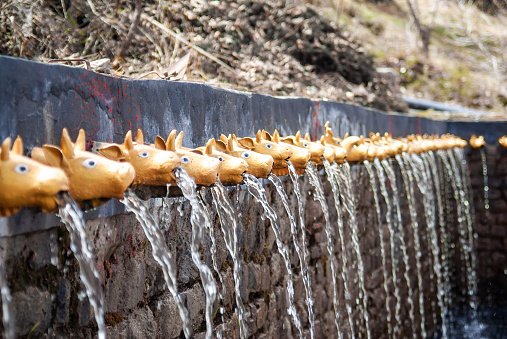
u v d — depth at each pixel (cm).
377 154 739
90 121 344
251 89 915
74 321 337
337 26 1335
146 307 396
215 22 1008
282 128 605
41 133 309
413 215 945
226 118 502
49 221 314
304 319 642
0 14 650
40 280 313
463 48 2616
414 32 2486
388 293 909
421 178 1098
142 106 394
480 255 1334
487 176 1322
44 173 265
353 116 784
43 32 691
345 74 1262
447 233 1272
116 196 296
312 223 669
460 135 1319
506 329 1184
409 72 2156
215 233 478
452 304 1283
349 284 764
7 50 642
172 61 840
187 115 446
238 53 1025
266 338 560
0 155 266
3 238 286
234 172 399
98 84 352
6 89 288
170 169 335
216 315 479
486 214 1327
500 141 1215
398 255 975
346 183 673
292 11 1237
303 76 1098
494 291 1318
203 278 386
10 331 268
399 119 983
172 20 955
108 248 355
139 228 388
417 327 1051
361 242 812
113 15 868
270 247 574
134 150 337
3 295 272
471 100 2112
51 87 316
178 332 429
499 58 2577
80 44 781
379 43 2300
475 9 2975
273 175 479
